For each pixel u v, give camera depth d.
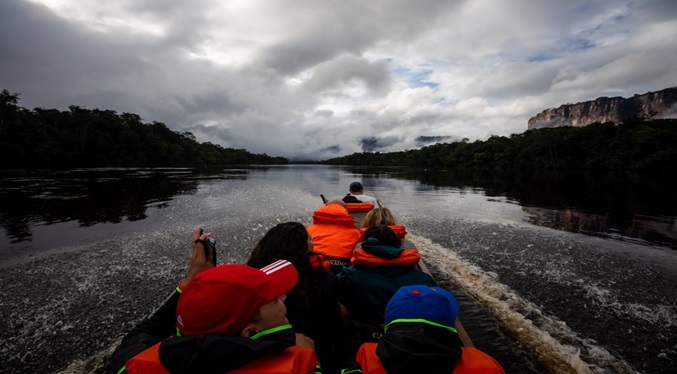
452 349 1.10
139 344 1.56
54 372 2.76
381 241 2.34
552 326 3.47
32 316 3.69
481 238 7.17
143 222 8.61
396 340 1.12
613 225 8.70
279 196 14.87
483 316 3.54
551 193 17.22
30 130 50.56
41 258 5.64
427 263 5.39
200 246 1.97
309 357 1.11
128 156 68.62
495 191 18.30
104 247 6.30
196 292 1.01
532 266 5.37
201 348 0.90
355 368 1.41
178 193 15.62
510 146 84.50
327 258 3.11
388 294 2.12
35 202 12.06
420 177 35.66
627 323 3.62
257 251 1.95
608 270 5.28
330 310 2.03
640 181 28.55
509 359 2.79
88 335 3.32
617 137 61.31
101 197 13.63
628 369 2.83
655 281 4.84
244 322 1.01
